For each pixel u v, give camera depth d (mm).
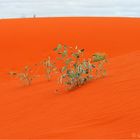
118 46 23500
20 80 14258
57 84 11562
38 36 25750
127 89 8977
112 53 22188
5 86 13266
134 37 25391
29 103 9883
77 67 10508
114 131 6965
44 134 7301
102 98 8789
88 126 7449
